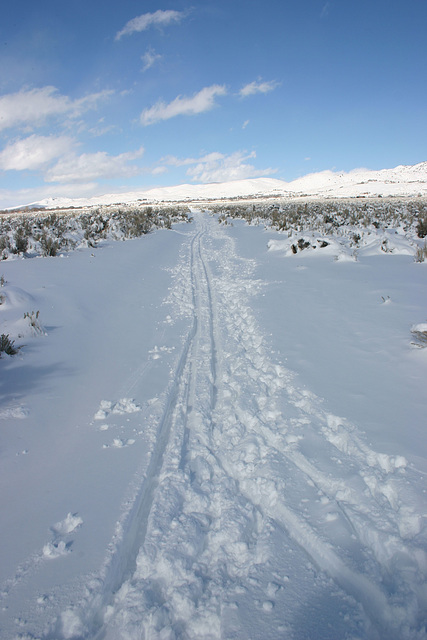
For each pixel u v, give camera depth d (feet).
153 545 8.13
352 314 22.07
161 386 15.75
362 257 39.81
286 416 12.73
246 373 16.65
